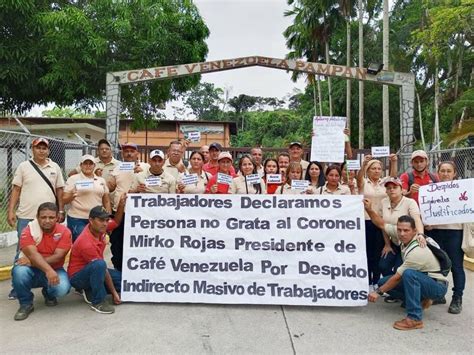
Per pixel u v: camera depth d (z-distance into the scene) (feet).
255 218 16.53
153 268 16.44
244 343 12.64
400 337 13.15
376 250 18.01
